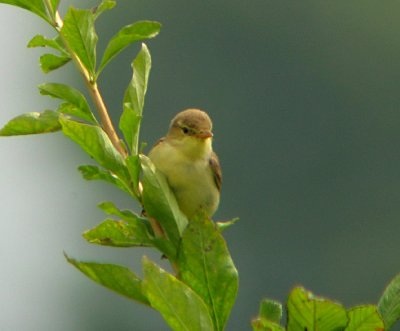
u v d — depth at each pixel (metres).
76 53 3.94
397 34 19.81
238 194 18.75
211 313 3.21
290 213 18.52
